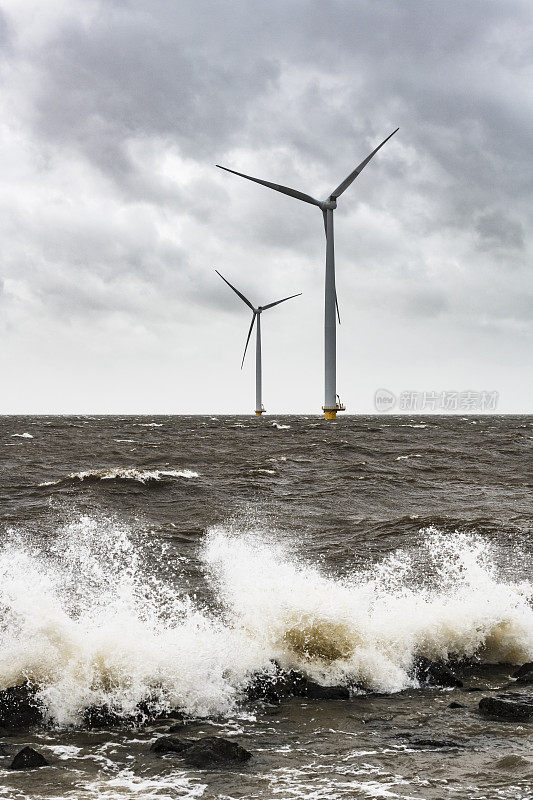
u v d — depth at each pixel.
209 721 7.82
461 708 8.23
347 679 9.30
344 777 6.12
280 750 6.89
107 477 30.59
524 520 22.44
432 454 47.50
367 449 51.00
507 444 59.53
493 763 6.37
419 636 10.38
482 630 10.62
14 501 25.52
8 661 8.67
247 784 6.01
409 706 8.36
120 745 7.06
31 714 7.75
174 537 19.17
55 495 26.80
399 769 6.29
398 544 18.62
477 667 10.12
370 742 7.08
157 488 28.70
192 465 40.09
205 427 99.81
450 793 5.71
